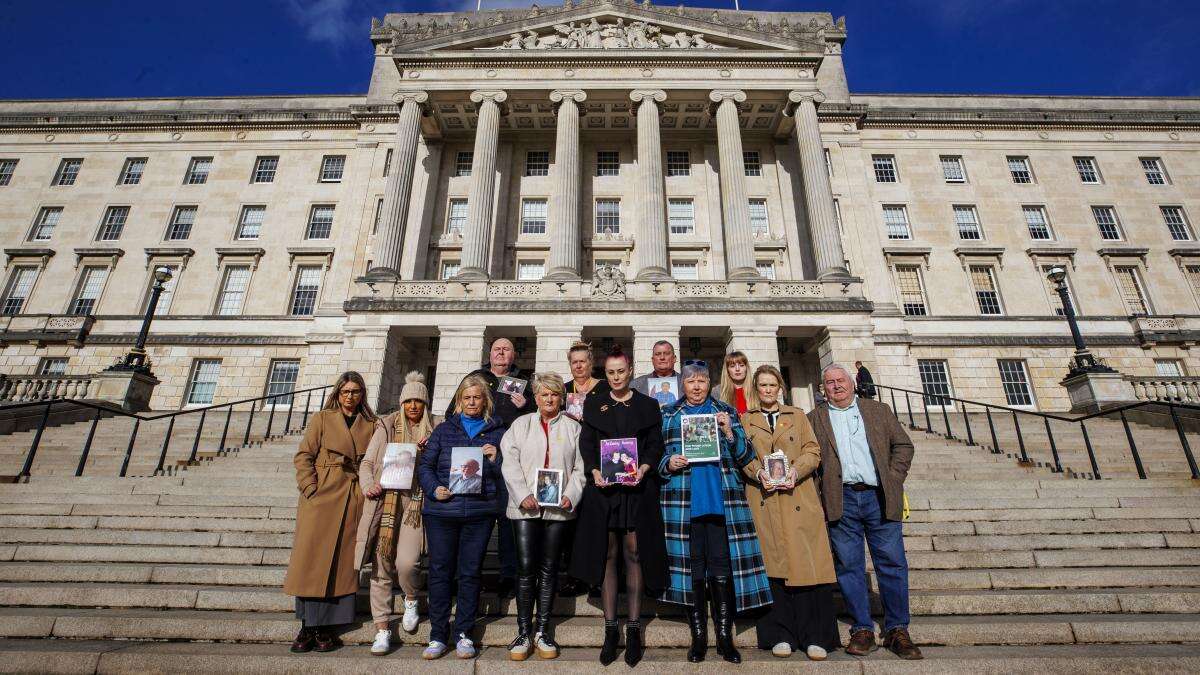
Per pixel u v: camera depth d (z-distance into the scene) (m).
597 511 4.61
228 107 32.56
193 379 26.08
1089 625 4.84
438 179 27.72
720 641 4.39
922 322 26.38
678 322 20.59
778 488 4.73
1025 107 32.19
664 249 22.62
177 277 28.08
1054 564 6.30
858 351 20.30
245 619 5.00
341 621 4.69
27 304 27.72
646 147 24.00
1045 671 4.28
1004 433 15.00
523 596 4.55
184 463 10.38
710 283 21.59
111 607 5.46
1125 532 7.13
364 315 20.73
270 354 26.34
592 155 28.44
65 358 26.05
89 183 30.34
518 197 27.67
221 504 8.05
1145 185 29.72
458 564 4.77
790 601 4.71
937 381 25.58
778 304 20.70
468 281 21.41
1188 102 32.25
